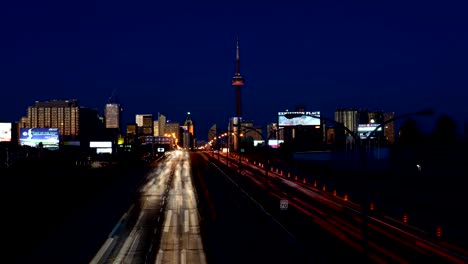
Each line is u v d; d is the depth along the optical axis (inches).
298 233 1872.5
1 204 2541.8
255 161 7185.0
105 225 2084.2
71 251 1611.7
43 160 5447.8
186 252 1583.4
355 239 1748.3
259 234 1860.2
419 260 1432.1
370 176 3831.2
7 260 1494.8
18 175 4092.0
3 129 6205.7
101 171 5014.8
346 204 2706.7
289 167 5974.4
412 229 1914.4
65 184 3644.2
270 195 3159.5
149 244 1710.1
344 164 5492.1
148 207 2623.0
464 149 3754.9
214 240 1763.0
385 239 1740.9
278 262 1432.1
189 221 2174.0
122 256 1541.6
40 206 2571.4
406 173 3614.7
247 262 1440.7
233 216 2303.2
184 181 4138.8
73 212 2449.6
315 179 4325.8
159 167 5944.9
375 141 6737.2
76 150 7662.4
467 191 2578.7
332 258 1465.3
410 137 6811.0
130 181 4143.7
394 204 2541.8
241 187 3654.0
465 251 1539.1
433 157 3993.6
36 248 1657.2
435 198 2517.2
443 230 1856.5
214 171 5305.1
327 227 1999.3
